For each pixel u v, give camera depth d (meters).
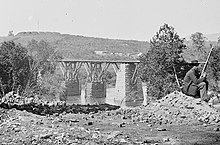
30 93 62.03
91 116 17.42
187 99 18.81
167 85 44.78
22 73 62.84
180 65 46.50
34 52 82.38
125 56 188.00
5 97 22.77
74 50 195.38
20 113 16.98
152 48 47.62
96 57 179.38
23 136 11.83
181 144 11.31
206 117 15.95
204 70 19.75
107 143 11.06
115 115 17.78
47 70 78.94
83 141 11.17
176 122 15.69
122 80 93.44
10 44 65.62
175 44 46.41
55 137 11.57
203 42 64.81
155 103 19.30
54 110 20.52
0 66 61.75
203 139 12.07
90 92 106.75
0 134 12.23
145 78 47.94
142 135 12.67
